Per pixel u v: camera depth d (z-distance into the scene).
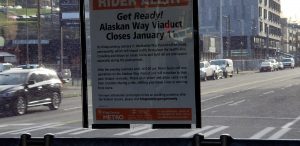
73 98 23.70
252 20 79.12
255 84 32.12
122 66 5.67
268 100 19.17
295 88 26.25
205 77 40.47
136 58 5.62
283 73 55.12
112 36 5.66
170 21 5.50
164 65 5.56
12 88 16.19
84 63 5.79
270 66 62.62
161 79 5.59
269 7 89.44
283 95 21.45
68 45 45.75
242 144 4.51
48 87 17.83
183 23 5.47
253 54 79.44
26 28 57.91
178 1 5.47
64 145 4.86
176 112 5.57
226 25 75.62
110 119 5.75
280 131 10.80
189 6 5.44
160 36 5.55
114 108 5.74
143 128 11.35
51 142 4.84
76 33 45.56
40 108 18.97
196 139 4.57
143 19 5.56
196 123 5.52
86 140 4.86
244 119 13.15
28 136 4.87
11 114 15.91
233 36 79.56
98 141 4.84
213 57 61.94
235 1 79.50
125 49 5.64
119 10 5.62
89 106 6.07
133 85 5.66
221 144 4.49
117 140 4.82
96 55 5.72
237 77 47.41
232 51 78.69
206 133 10.51
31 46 56.38
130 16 5.59
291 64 76.69
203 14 78.81
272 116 13.77
